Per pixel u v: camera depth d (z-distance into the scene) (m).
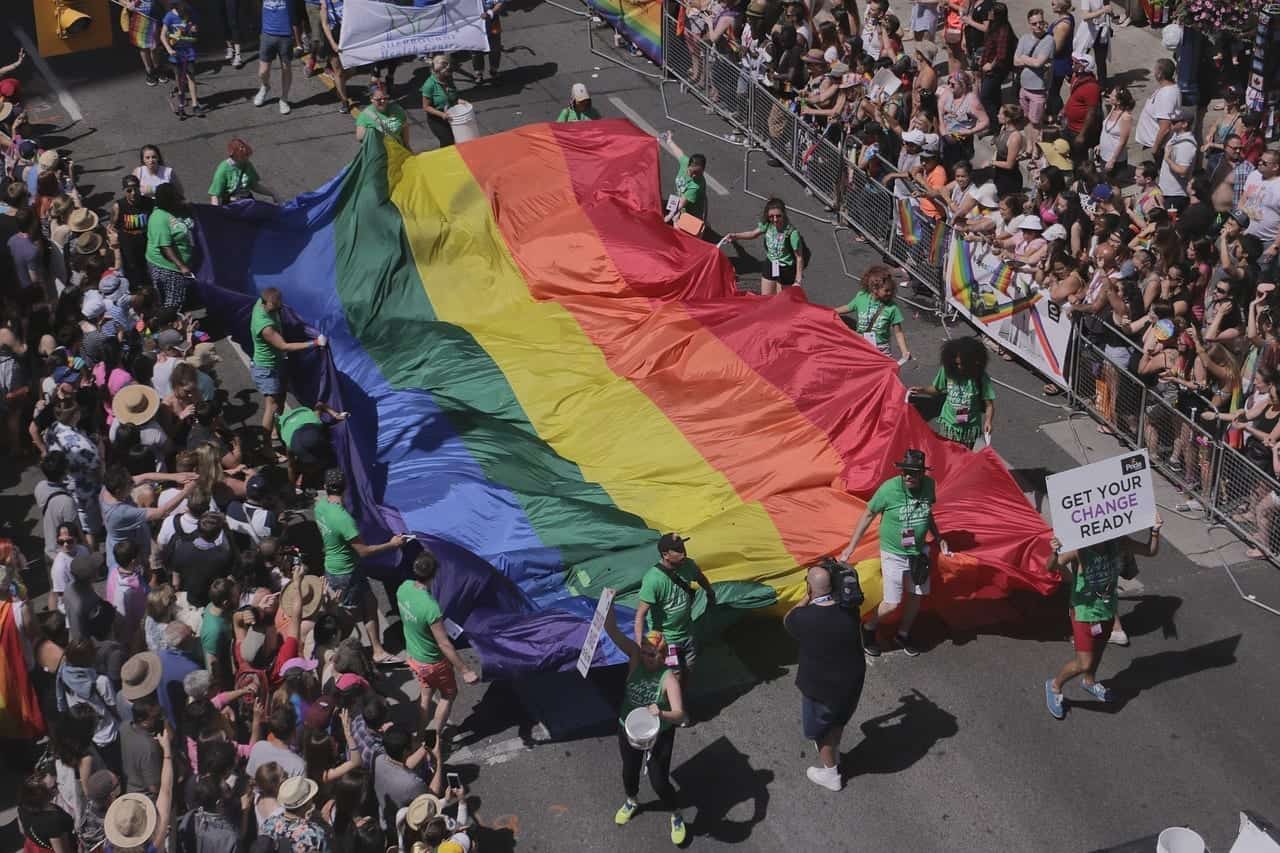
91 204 19.20
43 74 22.83
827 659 10.38
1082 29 19.97
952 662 12.24
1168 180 17.52
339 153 20.48
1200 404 14.27
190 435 12.97
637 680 10.28
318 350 14.14
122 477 11.91
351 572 11.66
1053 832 10.66
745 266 18.06
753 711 11.80
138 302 14.42
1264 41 19.23
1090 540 10.81
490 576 11.73
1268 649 12.32
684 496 13.10
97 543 13.15
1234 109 17.70
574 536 12.38
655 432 13.73
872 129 18.14
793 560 12.20
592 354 14.78
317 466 13.53
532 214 16.62
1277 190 15.90
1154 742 11.41
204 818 9.19
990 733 11.55
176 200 15.55
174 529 11.52
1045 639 12.45
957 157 18.84
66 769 10.08
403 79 22.67
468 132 19.31
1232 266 14.97
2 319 15.05
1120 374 14.59
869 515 11.59
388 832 10.06
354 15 20.77
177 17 20.77
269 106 21.86
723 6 21.25
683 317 14.81
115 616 11.45
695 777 11.22
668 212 17.31
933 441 13.16
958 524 12.33
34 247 15.47
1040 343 15.58
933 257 17.03
